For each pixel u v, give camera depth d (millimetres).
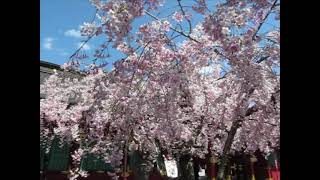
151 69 7633
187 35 7516
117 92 7891
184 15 7277
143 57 7602
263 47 7102
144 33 7441
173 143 11188
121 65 7574
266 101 7395
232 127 7992
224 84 8312
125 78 7656
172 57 7621
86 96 10250
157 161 13898
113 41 7234
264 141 10234
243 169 18906
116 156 8883
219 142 12203
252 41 6531
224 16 6242
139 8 6934
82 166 15875
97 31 6953
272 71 7184
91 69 7750
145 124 9258
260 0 6574
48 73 15375
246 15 6457
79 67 7828
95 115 9273
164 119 8562
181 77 7617
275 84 7449
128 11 6824
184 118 10141
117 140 8992
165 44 7703
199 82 8727
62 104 11773
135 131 9500
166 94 7738
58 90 11719
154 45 7523
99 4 6898
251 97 7617
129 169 11969
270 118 7973
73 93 11688
